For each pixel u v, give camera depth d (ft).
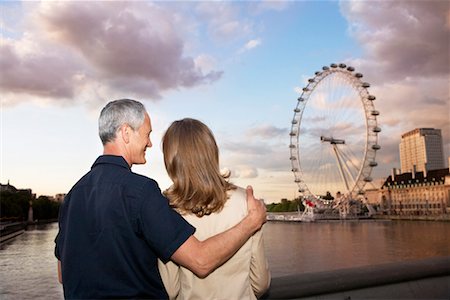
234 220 6.41
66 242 6.35
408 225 443.73
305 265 202.80
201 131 6.64
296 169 309.22
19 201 534.78
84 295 6.05
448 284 9.70
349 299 8.51
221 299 6.16
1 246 266.57
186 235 5.88
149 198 6.05
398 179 571.69
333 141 311.68
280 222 522.88
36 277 138.21
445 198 501.15
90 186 6.50
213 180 6.43
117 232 6.02
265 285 6.61
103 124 6.95
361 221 475.72
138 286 6.05
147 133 7.18
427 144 640.58
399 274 8.98
